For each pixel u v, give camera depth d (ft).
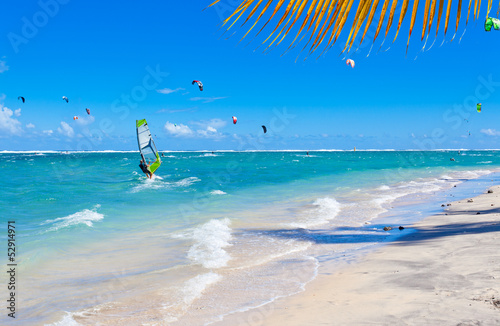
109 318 16.52
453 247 24.11
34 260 26.25
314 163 220.84
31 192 74.49
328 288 18.66
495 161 241.35
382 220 39.40
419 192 66.54
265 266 23.91
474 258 20.66
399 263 21.83
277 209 49.57
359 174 121.90
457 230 30.35
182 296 18.85
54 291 20.13
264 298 18.03
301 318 14.98
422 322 13.03
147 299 18.63
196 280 21.18
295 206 51.90
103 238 33.65
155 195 69.10
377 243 28.86
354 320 14.10
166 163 227.20
